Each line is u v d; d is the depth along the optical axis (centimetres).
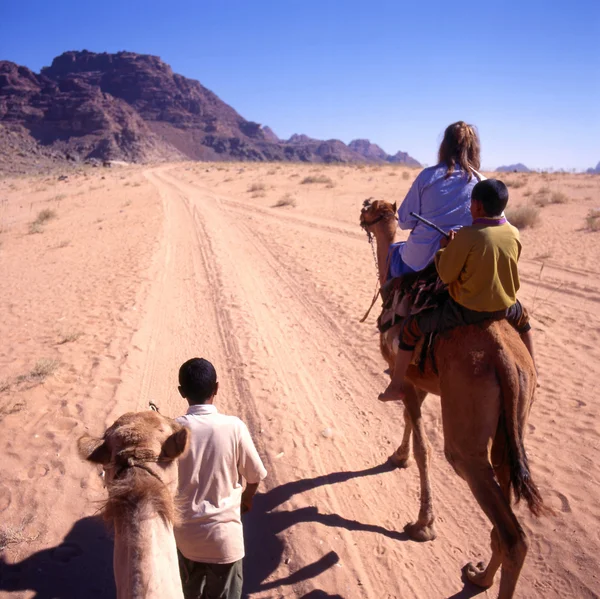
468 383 386
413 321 439
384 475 589
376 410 723
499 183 394
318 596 436
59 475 550
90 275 1421
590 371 792
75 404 689
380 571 461
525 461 371
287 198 2947
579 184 3200
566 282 1252
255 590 445
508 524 358
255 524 516
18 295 1252
